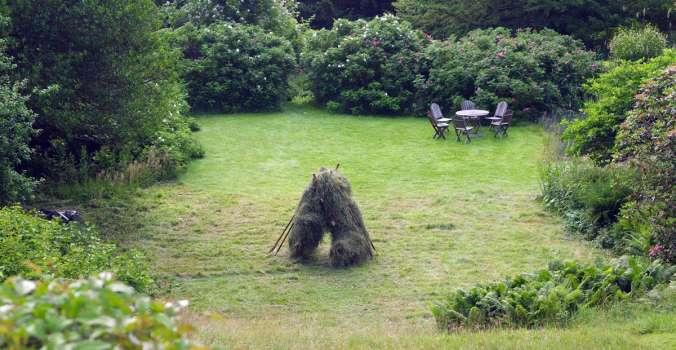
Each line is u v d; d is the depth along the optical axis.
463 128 22.84
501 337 8.66
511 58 26.44
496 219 16.19
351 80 27.70
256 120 26.28
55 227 11.54
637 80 17.12
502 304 10.02
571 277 10.91
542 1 31.34
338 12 43.06
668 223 12.46
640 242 13.12
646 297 10.38
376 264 13.76
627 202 14.44
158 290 12.42
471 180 19.20
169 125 22.02
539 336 8.63
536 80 26.19
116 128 16.75
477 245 14.65
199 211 16.83
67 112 16.16
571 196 16.08
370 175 19.78
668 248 12.39
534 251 14.24
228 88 27.38
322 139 23.61
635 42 27.14
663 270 11.36
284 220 16.30
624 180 14.78
